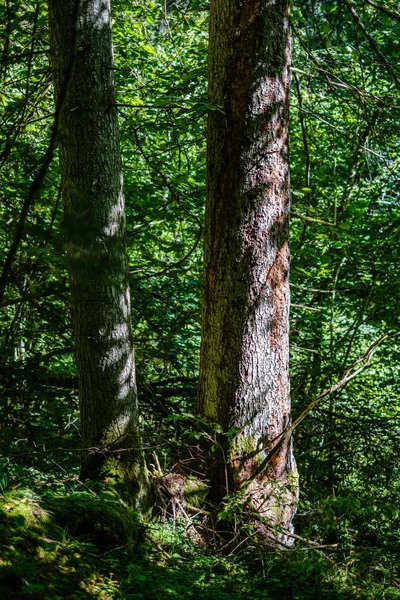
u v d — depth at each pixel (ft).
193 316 24.86
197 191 23.85
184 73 24.36
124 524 14.14
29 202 6.91
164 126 21.02
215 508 17.15
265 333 17.63
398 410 28.89
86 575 11.39
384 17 25.70
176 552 15.10
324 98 30.42
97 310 15.47
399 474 23.57
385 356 29.66
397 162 28.40
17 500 12.39
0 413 20.85
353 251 28.27
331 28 26.35
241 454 17.42
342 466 24.16
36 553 11.16
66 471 18.45
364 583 15.34
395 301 27.66
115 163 15.51
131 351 16.31
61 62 15.15
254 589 13.80
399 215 29.30
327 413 25.70
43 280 14.33
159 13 30.55
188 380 25.52
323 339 29.07
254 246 17.47
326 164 30.22
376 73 29.55
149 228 25.07
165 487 16.93
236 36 17.33
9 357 21.54
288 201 18.04
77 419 22.35
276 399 17.85
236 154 17.42
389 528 19.77
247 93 17.31
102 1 15.44
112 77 15.70
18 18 18.93
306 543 15.96
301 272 26.22
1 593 9.39
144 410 24.27
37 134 25.71
